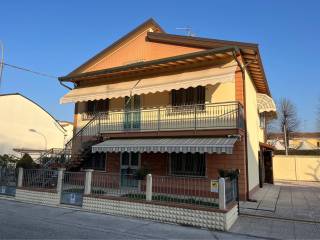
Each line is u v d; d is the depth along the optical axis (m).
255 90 21.50
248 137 16.52
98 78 20.58
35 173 14.84
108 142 16.83
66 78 20.81
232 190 11.38
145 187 11.71
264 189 21.19
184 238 8.88
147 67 17.69
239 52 15.48
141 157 17.70
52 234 8.77
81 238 8.49
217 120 15.48
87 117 20.64
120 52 20.38
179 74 16.53
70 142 21.47
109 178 12.62
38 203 14.12
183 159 16.41
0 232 8.80
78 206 13.08
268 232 9.63
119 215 11.82
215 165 15.50
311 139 67.19
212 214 10.03
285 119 50.59
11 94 39.38
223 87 15.95
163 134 15.87
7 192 15.63
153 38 19.06
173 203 10.90
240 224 10.59
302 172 31.67
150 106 18.00
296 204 14.38
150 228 9.96
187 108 16.59
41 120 42.56
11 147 38.50
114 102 19.61
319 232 9.64
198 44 17.09
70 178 13.59
